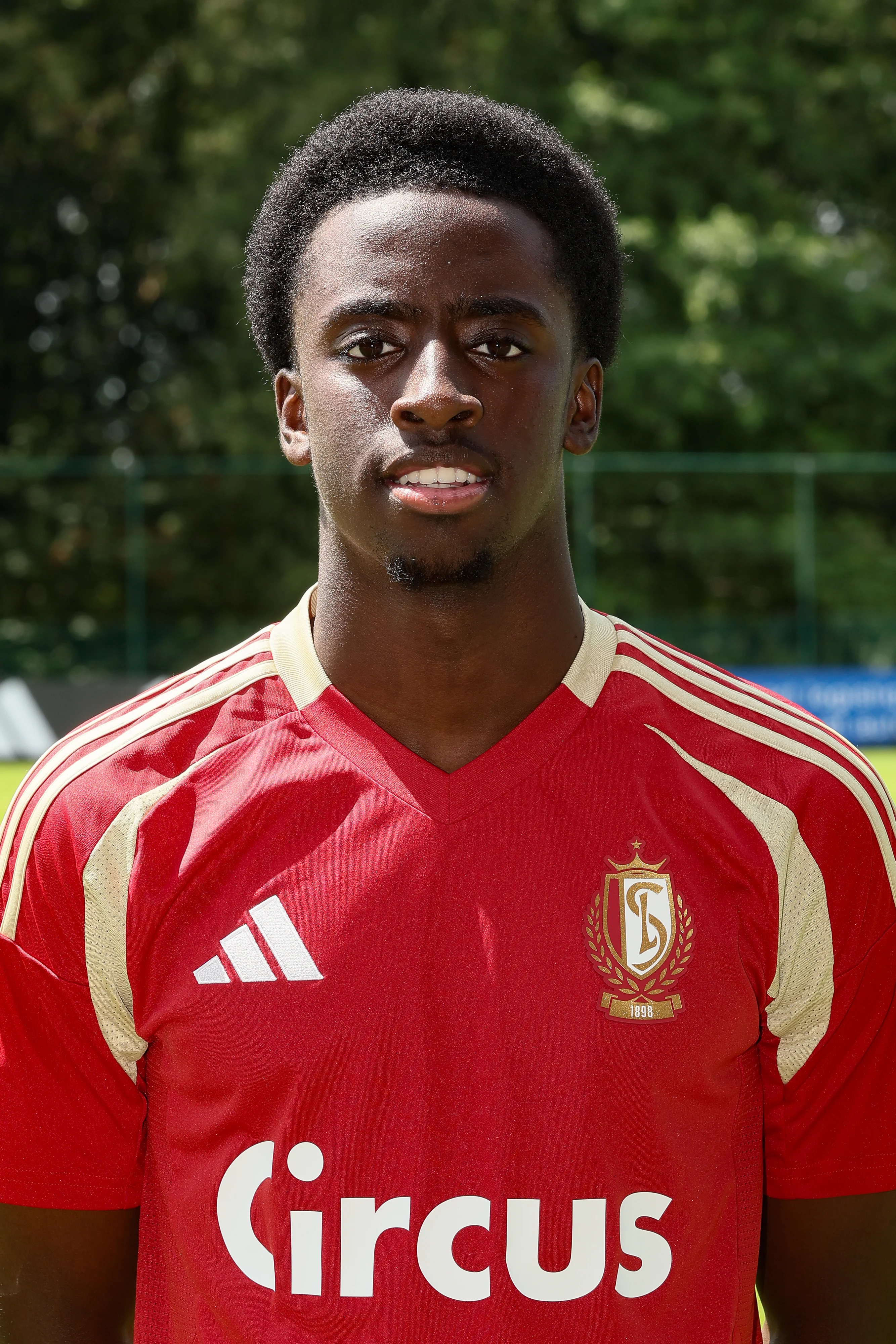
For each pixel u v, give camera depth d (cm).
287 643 157
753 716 155
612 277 163
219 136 1625
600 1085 137
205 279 1681
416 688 148
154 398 1762
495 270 140
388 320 140
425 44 1620
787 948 146
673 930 142
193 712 154
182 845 146
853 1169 154
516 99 1620
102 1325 155
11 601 1501
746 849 146
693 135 1695
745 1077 147
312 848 144
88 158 1822
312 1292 136
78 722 1280
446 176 144
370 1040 137
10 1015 149
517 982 139
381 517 141
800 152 1759
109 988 145
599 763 149
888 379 1677
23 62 1711
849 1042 151
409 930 140
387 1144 137
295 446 163
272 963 140
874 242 1788
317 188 153
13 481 1406
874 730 1310
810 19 1747
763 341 1623
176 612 1455
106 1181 151
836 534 1429
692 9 1734
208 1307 140
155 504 1436
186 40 1741
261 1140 139
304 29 1620
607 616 165
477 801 145
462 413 137
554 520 151
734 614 1402
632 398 1580
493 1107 136
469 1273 135
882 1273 156
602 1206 137
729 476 1380
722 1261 142
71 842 146
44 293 1847
